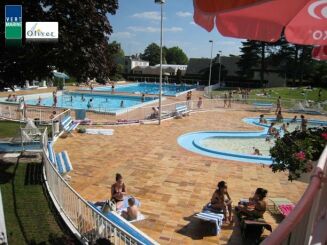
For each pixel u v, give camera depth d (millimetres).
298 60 66562
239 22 3068
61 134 20656
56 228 9367
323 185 3967
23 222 9633
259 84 67250
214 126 27172
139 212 10547
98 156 16828
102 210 9398
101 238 7219
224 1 2543
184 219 10227
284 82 69125
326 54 5410
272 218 10523
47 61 12188
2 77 12719
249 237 9000
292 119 32312
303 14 3135
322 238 3543
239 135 24656
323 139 7121
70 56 12125
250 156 17984
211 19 2873
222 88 62531
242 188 13195
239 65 69375
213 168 15727
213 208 9984
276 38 3158
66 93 48688
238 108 38219
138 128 24781
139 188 12727
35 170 14016
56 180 10695
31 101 41438
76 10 12172
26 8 11422
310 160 7055
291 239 3246
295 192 12938
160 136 22328
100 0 13289
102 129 23469
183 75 81875
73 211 9320
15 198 11242
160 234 9281
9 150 16531
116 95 48094
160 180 13711
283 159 7309
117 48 15008
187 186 13133
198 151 19125
